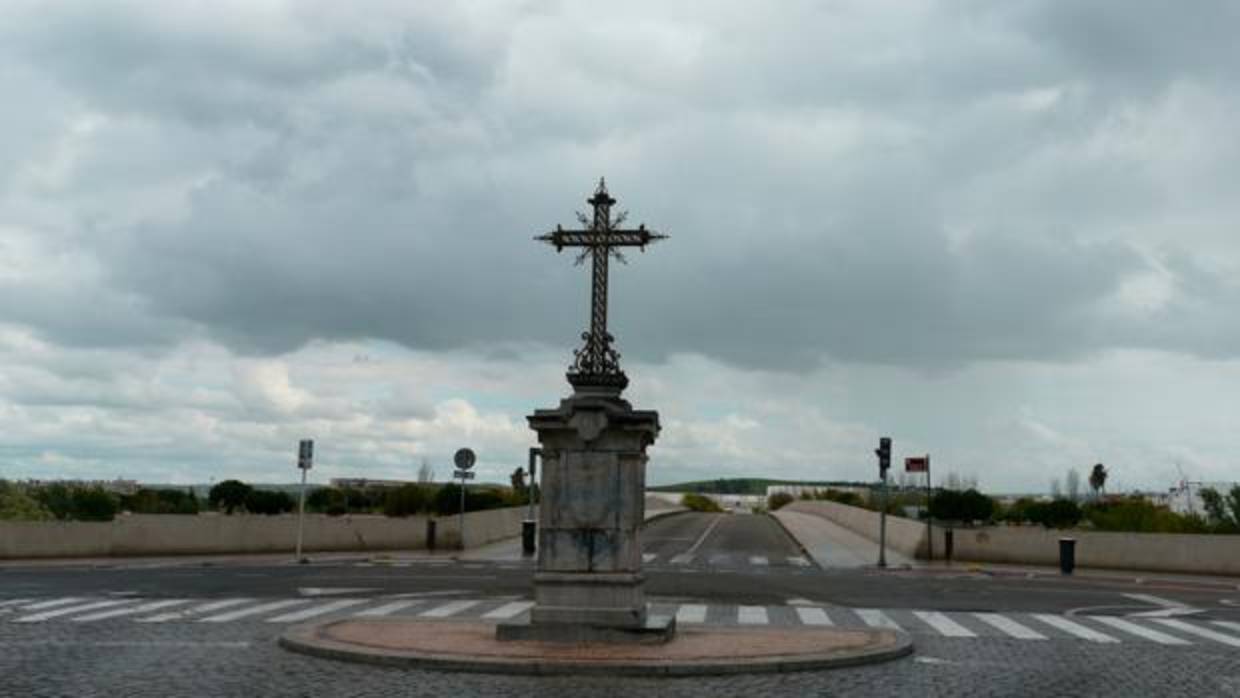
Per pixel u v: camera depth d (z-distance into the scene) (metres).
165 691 12.88
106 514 56.91
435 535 41.78
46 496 55.94
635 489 16.69
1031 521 59.34
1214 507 59.44
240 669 14.53
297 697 12.57
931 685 13.98
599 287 17.44
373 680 13.76
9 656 15.67
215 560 35.69
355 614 21.33
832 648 16.02
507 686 13.45
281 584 27.77
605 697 12.76
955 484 85.88
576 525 16.66
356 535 40.81
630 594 16.44
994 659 16.50
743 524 71.81
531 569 33.66
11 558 34.62
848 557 40.91
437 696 12.70
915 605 24.78
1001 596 27.52
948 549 39.50
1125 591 29.97
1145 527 48.69
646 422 16.66
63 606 22.36
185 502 64.06
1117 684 14.43
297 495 71.88
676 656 15.09
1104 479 91.44
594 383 17.12
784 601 25.22
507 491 71.56
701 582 30.30
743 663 14.70
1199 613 24.41
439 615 21.20
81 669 14.49
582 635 16.30
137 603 23.02
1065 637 19.53
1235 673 15.59
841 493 107.81
